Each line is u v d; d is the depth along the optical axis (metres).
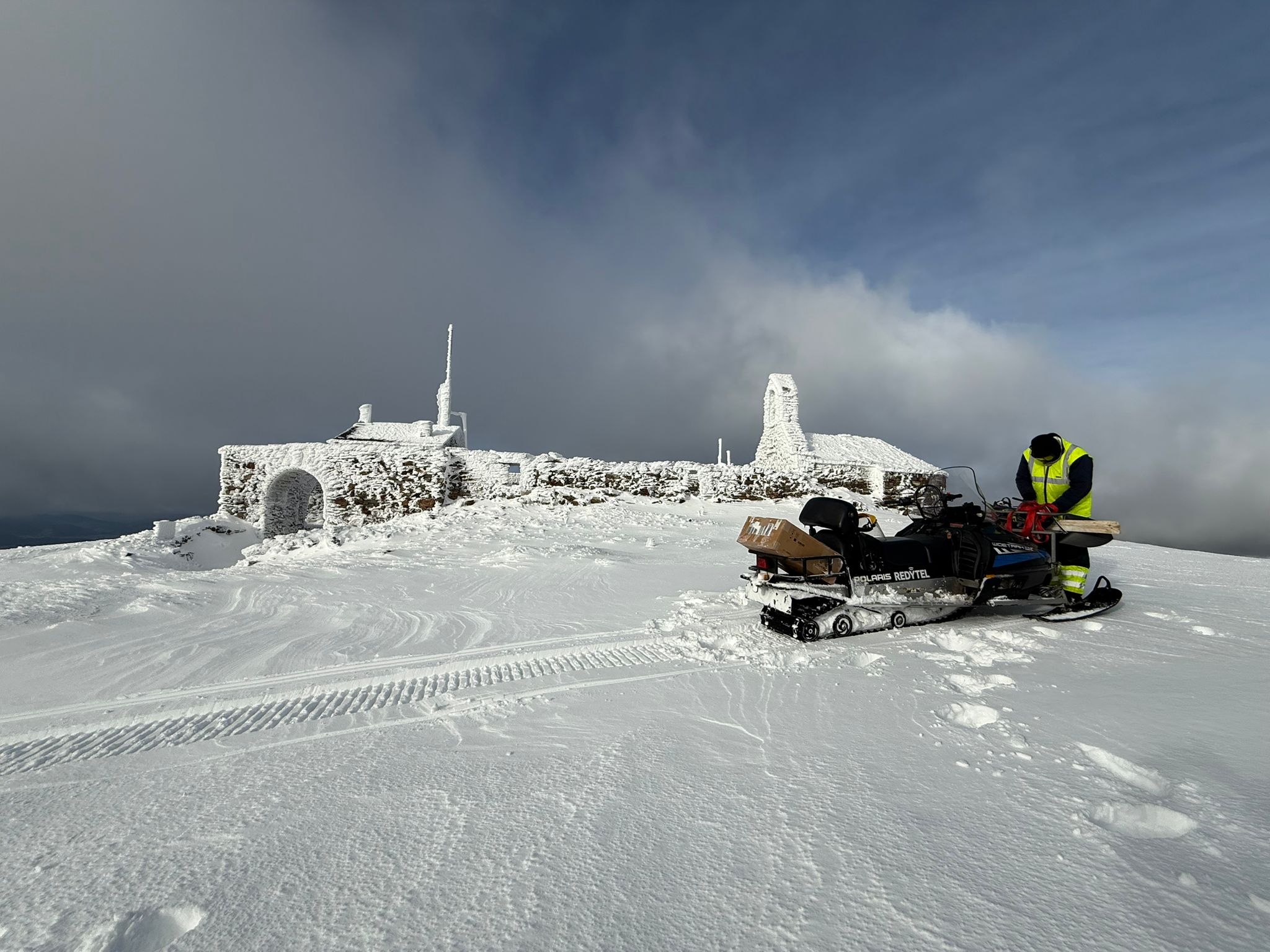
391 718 3.08
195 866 1.82
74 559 15.06
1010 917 1.47
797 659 3.87
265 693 3.55
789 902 1.56
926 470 27.31
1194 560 10.59
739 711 3.00
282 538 14.30
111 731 3.00
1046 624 4.78
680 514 19.06
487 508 20.23
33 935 1.54
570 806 2.09
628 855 1.80
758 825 1.93
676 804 2.08
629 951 1.42
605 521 16.62
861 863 1.71
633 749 2.56
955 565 4.91
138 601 6.32
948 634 4.41
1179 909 1.48
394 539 13.54
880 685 3.31
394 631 5.17
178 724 3.07
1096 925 1.43
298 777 2.41
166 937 1.56
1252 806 1.92
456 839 1.92
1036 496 5.35
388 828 2.00
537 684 3.59
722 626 4.96
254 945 1.46
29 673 3.97
